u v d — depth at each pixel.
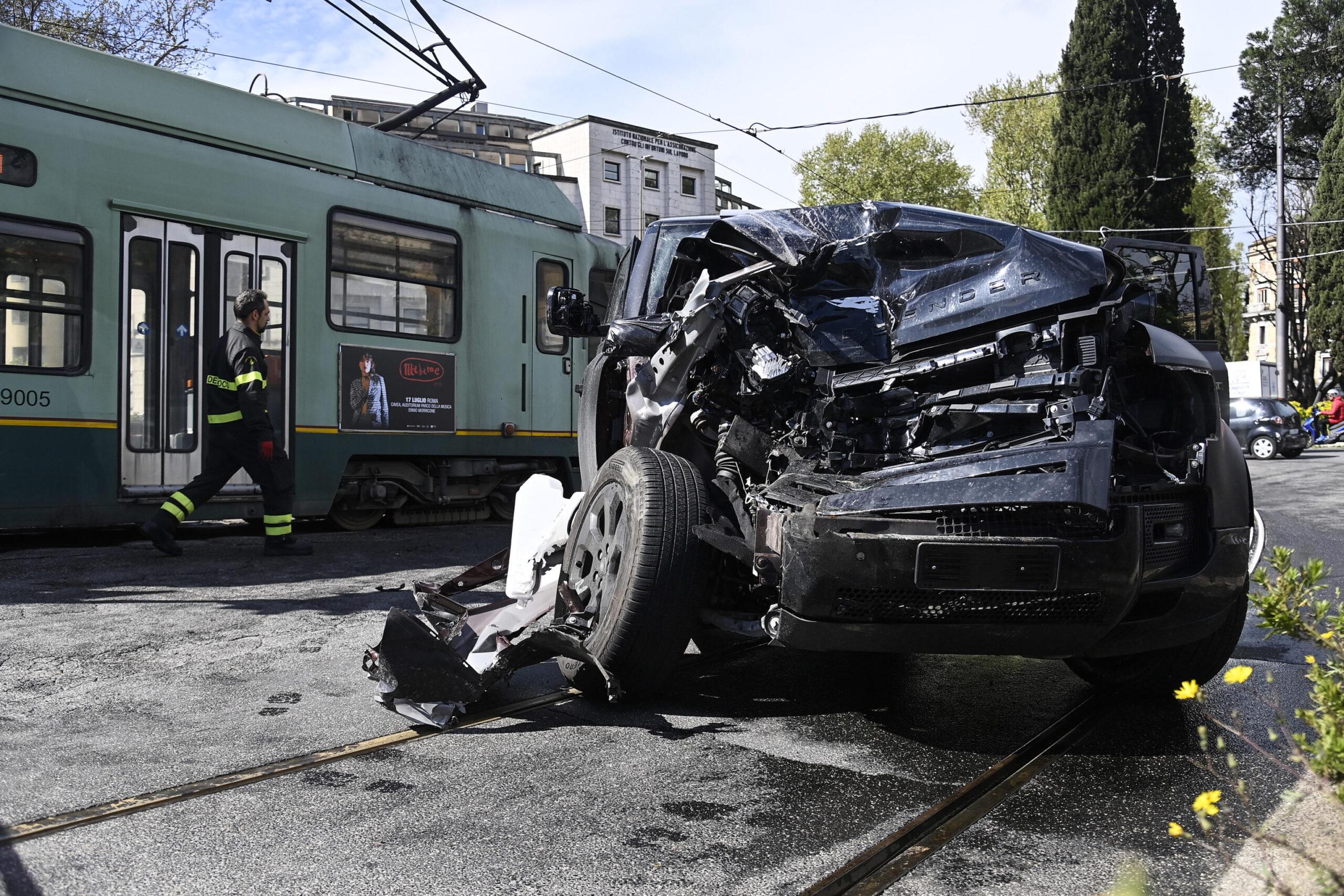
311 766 2.94
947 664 4.38
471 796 2.71
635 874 2.23
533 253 10.84
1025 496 2.89
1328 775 2.15
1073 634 3.01
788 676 4.12
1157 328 3.70
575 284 11.38
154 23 19.80
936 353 3.61
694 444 4.02
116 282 7.53
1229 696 3.83
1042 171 40.47
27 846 2.34
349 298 9.05
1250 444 24.14
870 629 3.02
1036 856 2.34
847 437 3.45
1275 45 42.22
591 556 3.76
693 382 4.03
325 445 8.82
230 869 2.23
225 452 7.21
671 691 3.86
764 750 3.14
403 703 3.39
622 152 54.22
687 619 3.40
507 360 10.51
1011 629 2.99
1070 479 2.90
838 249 4.06
